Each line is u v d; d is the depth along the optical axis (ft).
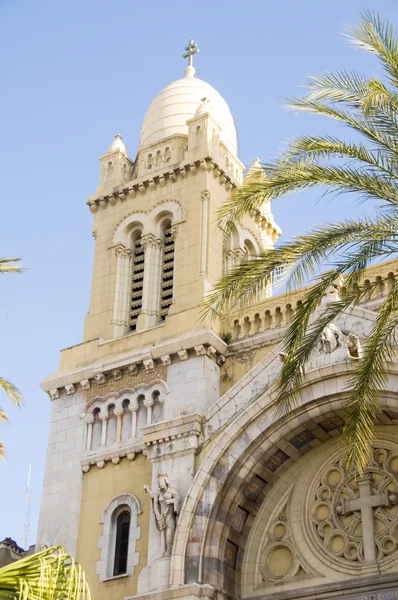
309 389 115.65
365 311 116.57
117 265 153.69
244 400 121.90
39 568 66.03
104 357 142.00
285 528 119.14
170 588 111.45
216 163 153.07
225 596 113.60
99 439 135.85
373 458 116.57
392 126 86.58
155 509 118.62
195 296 140.46
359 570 111.34
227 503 117.50
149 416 131.85
